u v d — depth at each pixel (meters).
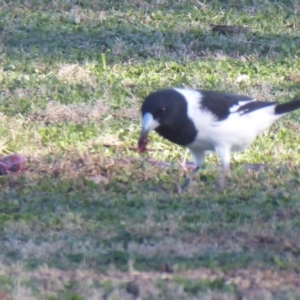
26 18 19.48
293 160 12.73
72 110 14.70
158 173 11.98
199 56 17.73
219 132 10.78
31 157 12.59
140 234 9.86
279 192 11.16
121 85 16.06
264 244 9.59
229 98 10.94
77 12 19.88
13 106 14.89
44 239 9.80
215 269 8.83
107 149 13.12
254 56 17.72
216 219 10.33
